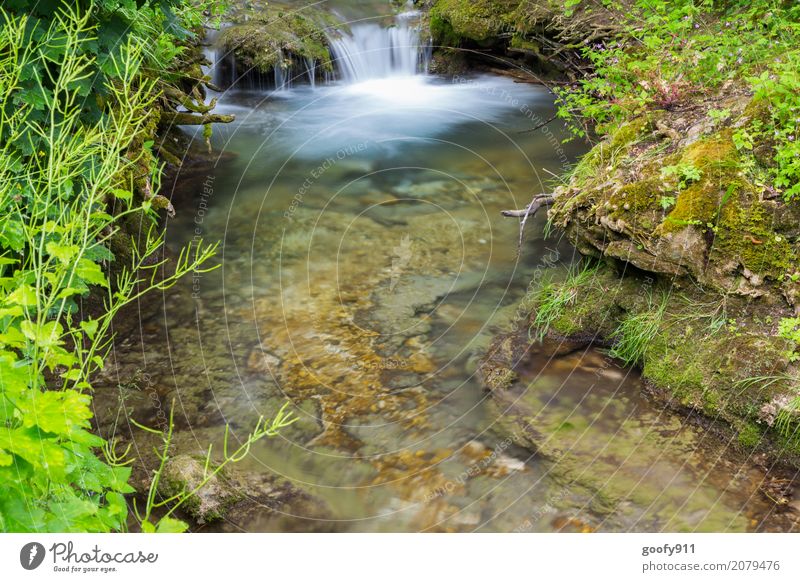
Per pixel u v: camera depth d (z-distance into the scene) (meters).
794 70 4.17
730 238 3.89
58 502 1.70
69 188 2.58
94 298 4.42
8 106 2.94
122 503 1.87
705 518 3.06
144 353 4.17
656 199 4.12
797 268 3.73
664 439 3.55
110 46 3.35
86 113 3.37
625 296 4.29
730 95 4.69
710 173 4.04
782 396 3.39
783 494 3.18
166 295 4.71
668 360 3.86
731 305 3.86
